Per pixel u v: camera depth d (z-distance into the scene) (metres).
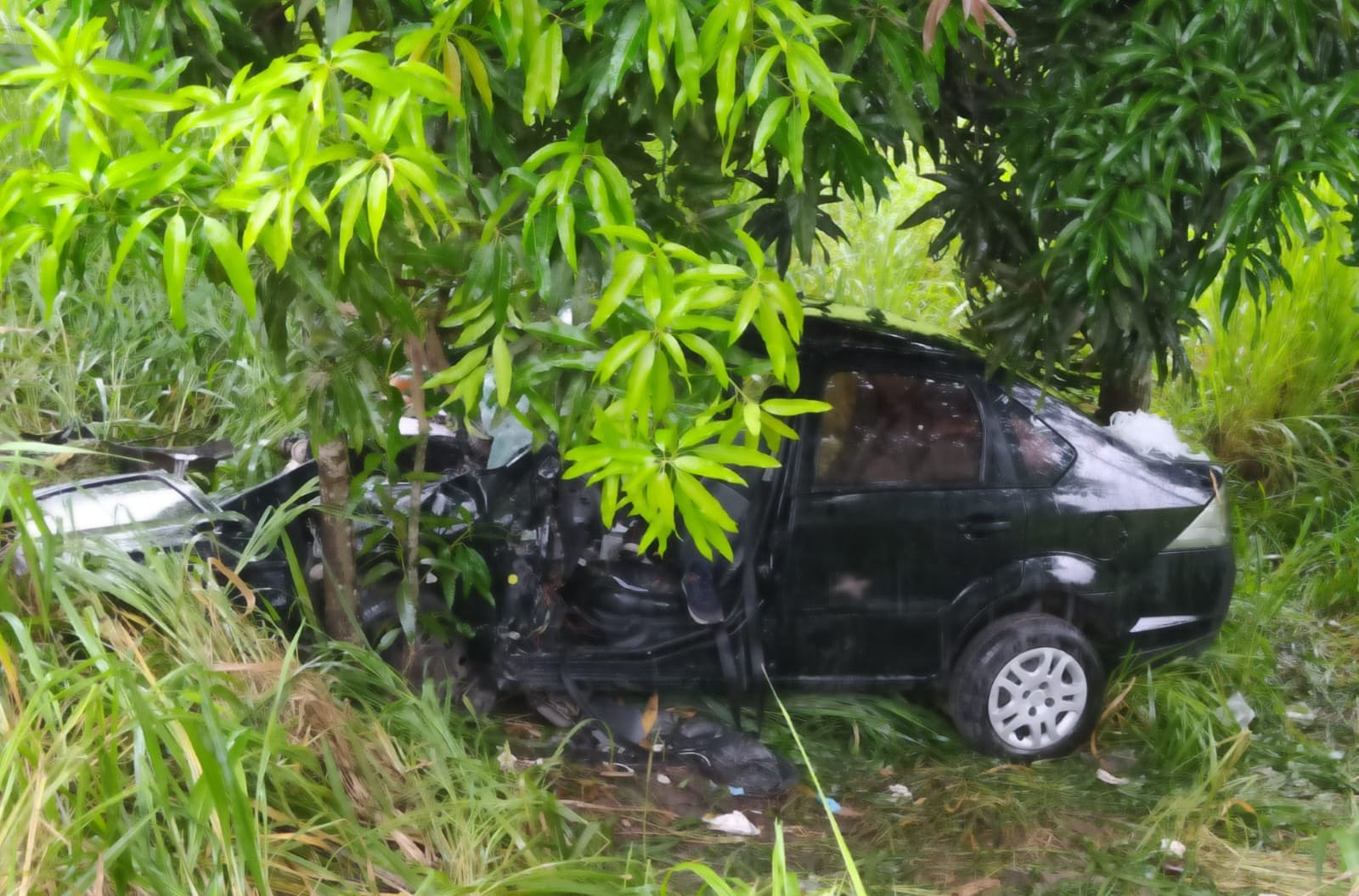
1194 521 4.91
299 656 4.11
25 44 2.66
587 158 2.55
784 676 4.65
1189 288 4.34
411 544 4.21
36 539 3.53
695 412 2.92
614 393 2.79
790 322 2.36
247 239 2.22
